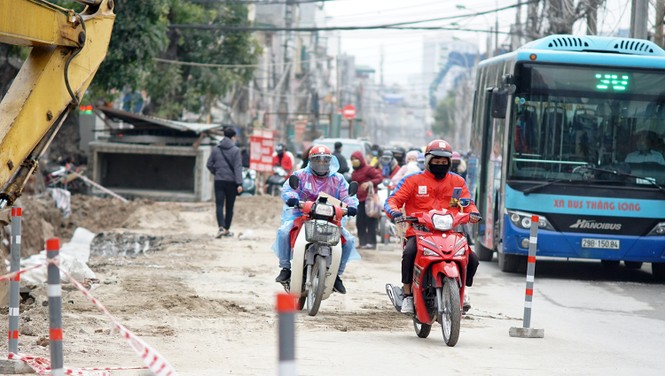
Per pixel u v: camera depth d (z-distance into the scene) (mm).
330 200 24547
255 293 28078
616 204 35281
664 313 28203
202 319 22891
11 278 16453
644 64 35375
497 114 35000
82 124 93188
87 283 28016
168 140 76625
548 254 35500
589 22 52719
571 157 35469
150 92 90062
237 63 97938
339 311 25562
